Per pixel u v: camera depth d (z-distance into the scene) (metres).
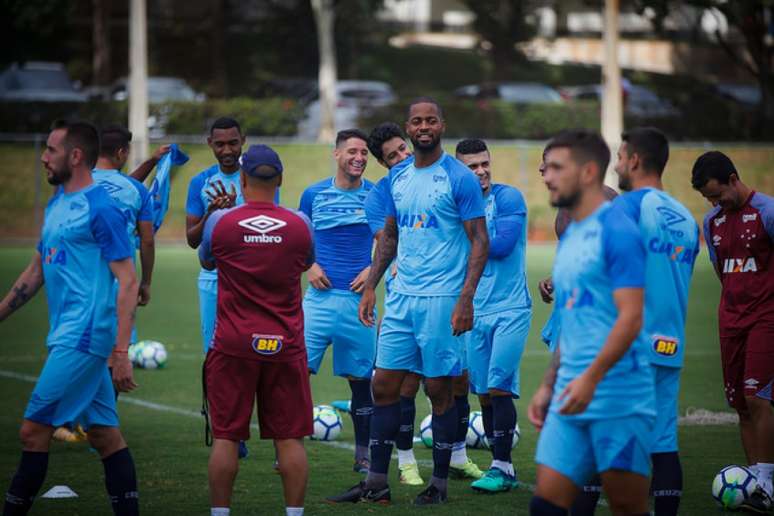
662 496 16.64
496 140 105.25
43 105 98.50
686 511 20.09
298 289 17.66
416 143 20.33
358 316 22.64
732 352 21.00
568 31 159.00
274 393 17.42
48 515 19.30
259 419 17.62
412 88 132.62
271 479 22.25
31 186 86.44
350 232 24.06
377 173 88.00
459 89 132.12
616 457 13.73
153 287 56.84
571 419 13.88
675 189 92.94
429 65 140.00
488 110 105.31
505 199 22.27
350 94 113.06
